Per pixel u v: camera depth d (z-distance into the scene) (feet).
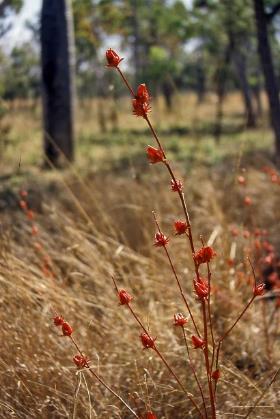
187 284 14.53
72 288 13.56
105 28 57.00
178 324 8.23
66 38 36.40
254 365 12.62
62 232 15.96
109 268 13.56
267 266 16.66
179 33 71.00
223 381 11.11
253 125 63.72
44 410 10.21
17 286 11.49
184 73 102.68
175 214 18.28
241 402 10.73
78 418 10.01
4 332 10.89
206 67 91.09
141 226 17.03
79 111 69.10
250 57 75.31
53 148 34.78
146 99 7.72
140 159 29.40
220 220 16.39
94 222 17.08
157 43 79.71
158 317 12.82
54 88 36.01
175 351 11.84
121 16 59.06
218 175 24.98
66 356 11.32
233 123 70.85
